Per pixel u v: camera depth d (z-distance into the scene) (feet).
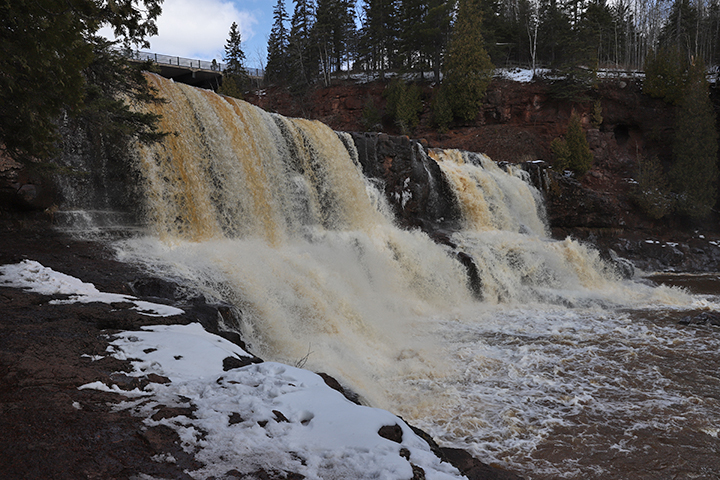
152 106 52.34
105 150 49.55
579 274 84.74
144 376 16.72
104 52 40.29
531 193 112.27
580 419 31.30
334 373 35.96
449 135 153.69
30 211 45.01
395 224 86.84
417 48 181.57
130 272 37.47
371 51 216.74
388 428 14.07
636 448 27.35
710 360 43.62
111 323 23.00
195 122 57.72
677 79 148.25
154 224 52.34
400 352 46.44
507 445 27.78
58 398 14.16
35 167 36.01
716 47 230.68
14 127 29.48
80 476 10.51
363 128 170.81
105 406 14.10
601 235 124.26
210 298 37.81
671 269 119.03
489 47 183.11
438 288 71.46
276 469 11.41
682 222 137.59
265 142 67.15
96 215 49.11
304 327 44.98
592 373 40.24
